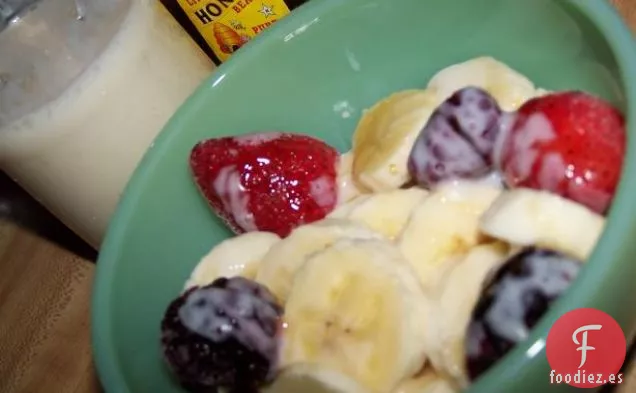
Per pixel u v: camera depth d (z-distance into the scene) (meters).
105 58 0.26
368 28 0.24
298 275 0.21
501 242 0.20
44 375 0.29
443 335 0.19
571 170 0.19
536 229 0.19
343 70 0.24
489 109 0.20
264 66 0.24
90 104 0.26
